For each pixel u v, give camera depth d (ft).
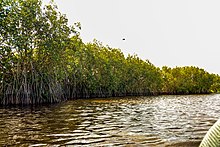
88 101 139.33
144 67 280.72
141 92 273.75
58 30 124.16
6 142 34.78
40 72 121.08
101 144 33.47
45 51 120.16
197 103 128.88
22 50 111.75
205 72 389.80
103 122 54.60
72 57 173.58
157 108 93.30
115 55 237.66
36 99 116.67
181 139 36.22
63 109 86.63
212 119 59.93
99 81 207.72
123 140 35.78
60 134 40.52
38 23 117.70
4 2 100.17
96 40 212.64
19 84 112.37
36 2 116.57
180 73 365.20
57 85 132.26
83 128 46.39
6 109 86.43
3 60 108.17
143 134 40.34
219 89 433.48
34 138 37.37
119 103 122.42
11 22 106.63
